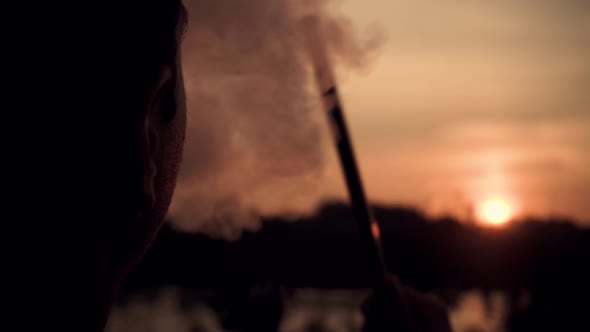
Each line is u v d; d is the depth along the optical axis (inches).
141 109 16.2
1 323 15.1
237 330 86.4
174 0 17.3
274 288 93.2
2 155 15.4
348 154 31.8
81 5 15.8
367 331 34.2
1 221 15.3
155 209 17.4
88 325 16.0
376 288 34.4
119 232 16.4
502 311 672.4
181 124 18.5
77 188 15.7
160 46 16.6
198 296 617.9
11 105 15.5
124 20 16.1
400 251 444.8
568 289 709.3
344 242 332.5
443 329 34.7
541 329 575.8
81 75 15.8
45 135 15.6
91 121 15.8
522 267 835.4
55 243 15.6
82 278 15.8
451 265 747.4
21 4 15.7
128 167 16.1
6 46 15.6
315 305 623.5
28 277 15.4
